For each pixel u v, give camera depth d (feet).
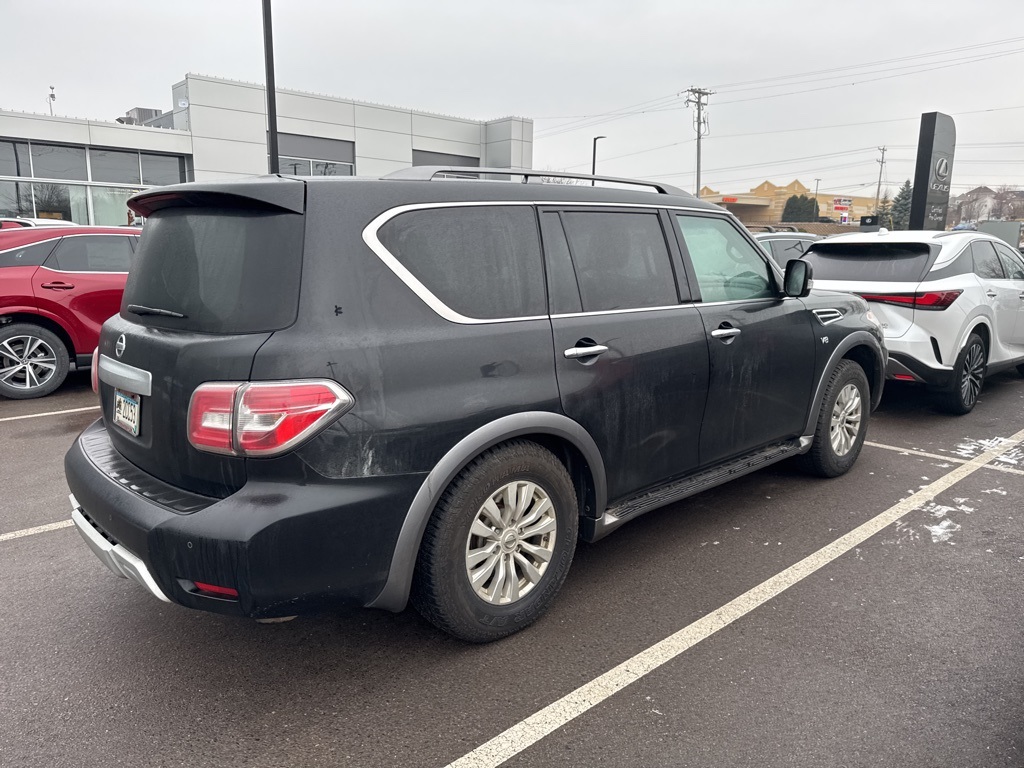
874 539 12.61
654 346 10.72
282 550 7.32
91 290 24.49
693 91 151.74
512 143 97.55
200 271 8.22
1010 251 24.67
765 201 338.95
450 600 8.74
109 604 10.68
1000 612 10.14
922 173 63.31
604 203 10.78
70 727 7.93
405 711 8.14
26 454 17.87
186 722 8.00
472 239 9.06
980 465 16.63
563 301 9.82
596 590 10.88
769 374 12.92
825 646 9.31
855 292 20.88
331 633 9.82
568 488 9.82
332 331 7.64
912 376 20.07
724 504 14.28
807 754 7.36
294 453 7.39
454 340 8.50
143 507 7.87
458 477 8.65
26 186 67.15
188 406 7.69
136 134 71.67
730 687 8.48
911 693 8.33
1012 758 7.26
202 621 10.17
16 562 12.05
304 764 7.34
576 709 8.13
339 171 87.76
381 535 7.96
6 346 23.50
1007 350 23.35
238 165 79.05
